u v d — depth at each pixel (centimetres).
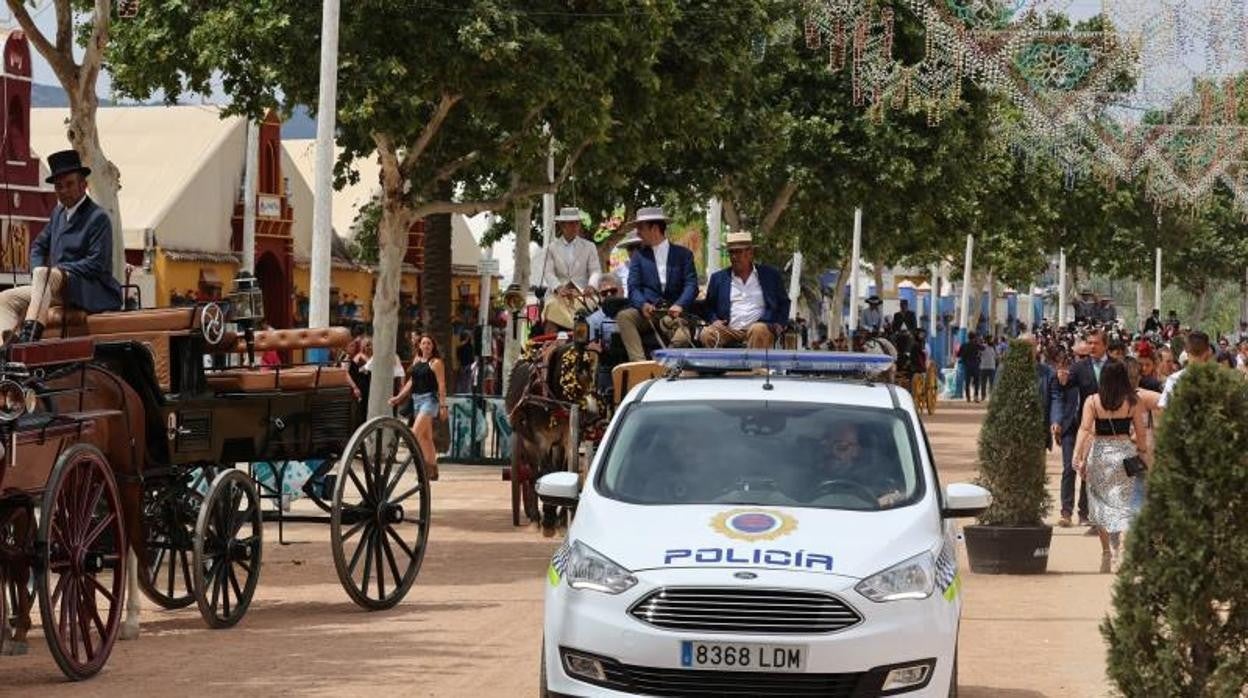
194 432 2697
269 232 9438
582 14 4919
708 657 1841
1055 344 6072
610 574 1889
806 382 2266
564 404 3791
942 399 12762
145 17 4912
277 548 3772
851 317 8369
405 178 5278
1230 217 15188
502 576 3397
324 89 4647
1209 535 1759
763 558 1881
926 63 5047
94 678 2308
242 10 4816
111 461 2512
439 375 5284
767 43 7231
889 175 7812
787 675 1841
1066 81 4991
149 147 9019
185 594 2991
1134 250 14238
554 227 7731
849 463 2084
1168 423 1784
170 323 2673
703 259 10875
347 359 5025
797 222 9031
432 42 4750
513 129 5150
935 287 14612
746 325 3378
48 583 2220
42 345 2270
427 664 2425
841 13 5041
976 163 8250
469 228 12356
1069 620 2939
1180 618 1762
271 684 2273
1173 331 11762
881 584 1872
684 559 1884
